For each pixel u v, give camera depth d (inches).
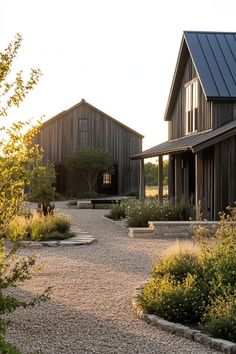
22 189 212.5
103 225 770.8
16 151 210.8
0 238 217.6
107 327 262.1
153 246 546.6
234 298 266.8
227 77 775.7
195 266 332.8
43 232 572.7
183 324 270.4
